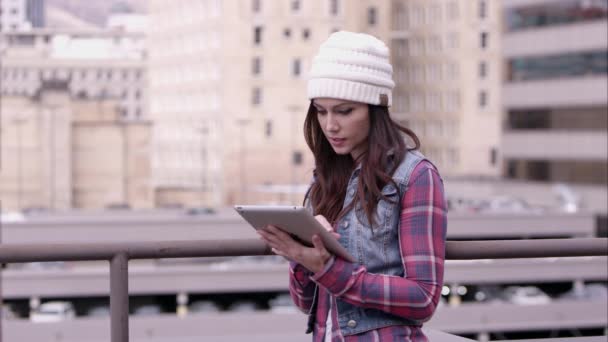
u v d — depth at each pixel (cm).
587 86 5616
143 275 3678
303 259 183
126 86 10356
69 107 7981
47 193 7950
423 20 9306
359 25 9156
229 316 3353
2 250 210
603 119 5544
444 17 9125
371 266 191
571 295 3772
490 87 9044
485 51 9031
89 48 10544
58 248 213
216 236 4162
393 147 194
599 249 237
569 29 5747
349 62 192
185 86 9475
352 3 9006
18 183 7912
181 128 9481
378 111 196
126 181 8094
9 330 3275
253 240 224
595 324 3556
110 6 11031
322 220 191
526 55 6072
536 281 3775
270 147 8850
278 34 8856
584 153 5634
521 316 3556
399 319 191
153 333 3306
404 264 188
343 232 194
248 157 8825
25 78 10469
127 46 10475
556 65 5866
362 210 193
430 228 189
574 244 235
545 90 5928
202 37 9194
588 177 5612
